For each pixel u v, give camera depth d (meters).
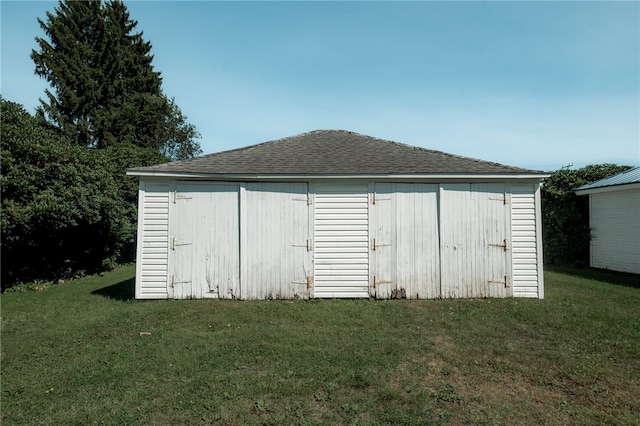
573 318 5.74
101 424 2.96
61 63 22.89
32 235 8.73
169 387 3.54
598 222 11.52
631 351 4.43
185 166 7.20
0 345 4.74
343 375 3.74
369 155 8.08
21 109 9.30
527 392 3.45
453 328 5.30
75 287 8.80
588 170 12.29
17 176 8.02
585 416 3.05
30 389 3.55
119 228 12.15
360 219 7.23
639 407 3.18
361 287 7.19
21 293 8.14
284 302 6.90
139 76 26.17
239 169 7.09
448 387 3.52
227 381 3.63
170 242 7.14
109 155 13.66
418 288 7.18
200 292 7.14
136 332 5.19
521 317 5.81
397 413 3.07
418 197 7.25
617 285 8.56
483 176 7.05
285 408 3.16
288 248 7.20
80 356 4.34
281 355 4.28
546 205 12.87
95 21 24.50
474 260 7.22
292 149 8.49
